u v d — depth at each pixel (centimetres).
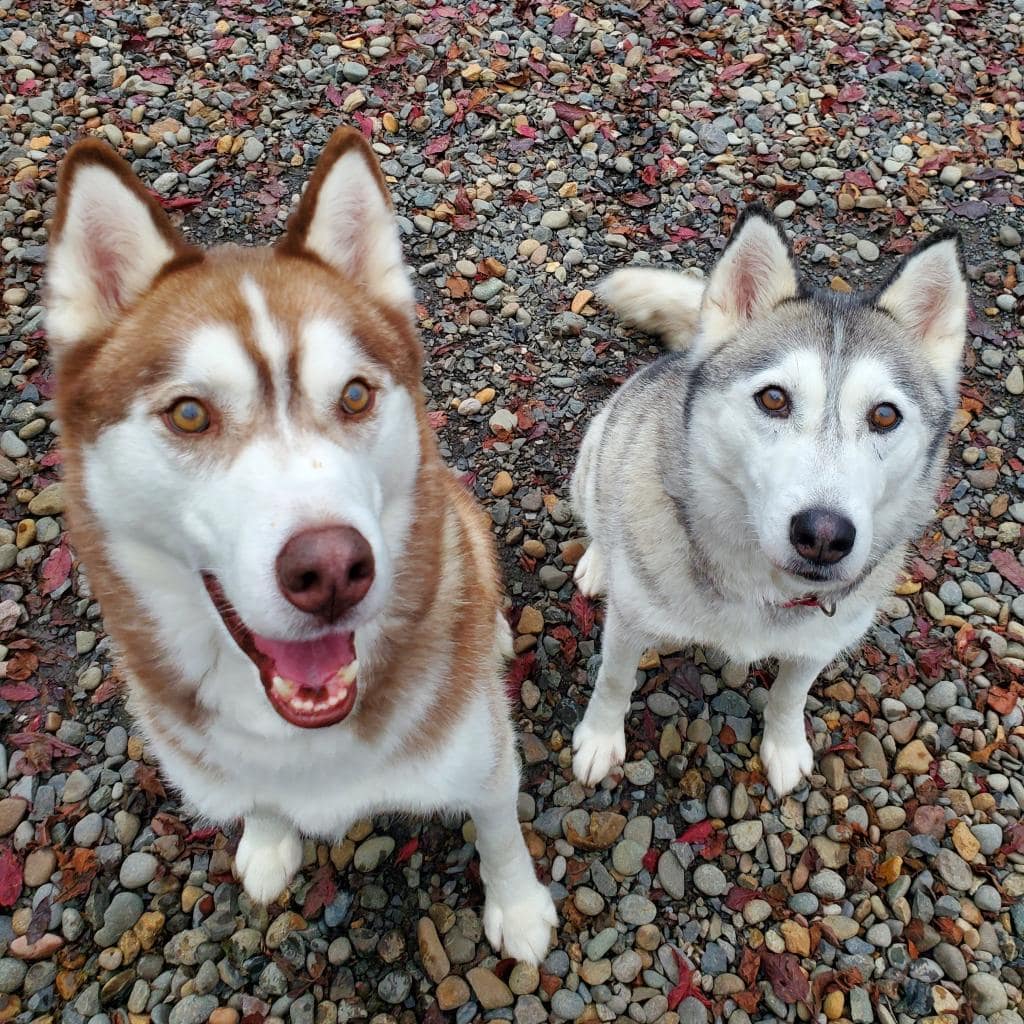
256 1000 58
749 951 60
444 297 94
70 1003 57
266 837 60
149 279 43
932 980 59
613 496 63
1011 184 106
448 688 49
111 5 121
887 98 115
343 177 45
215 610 42
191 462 40
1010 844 63
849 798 66
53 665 71
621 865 63
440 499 49
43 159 103
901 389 52
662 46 120
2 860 62
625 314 83
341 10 122
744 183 105
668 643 62
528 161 106
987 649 73
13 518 79
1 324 89
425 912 61
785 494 50
